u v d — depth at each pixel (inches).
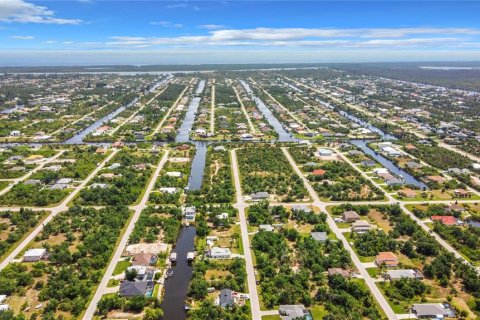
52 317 5959.6
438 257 7662.4
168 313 6368.1
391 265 7598.4
